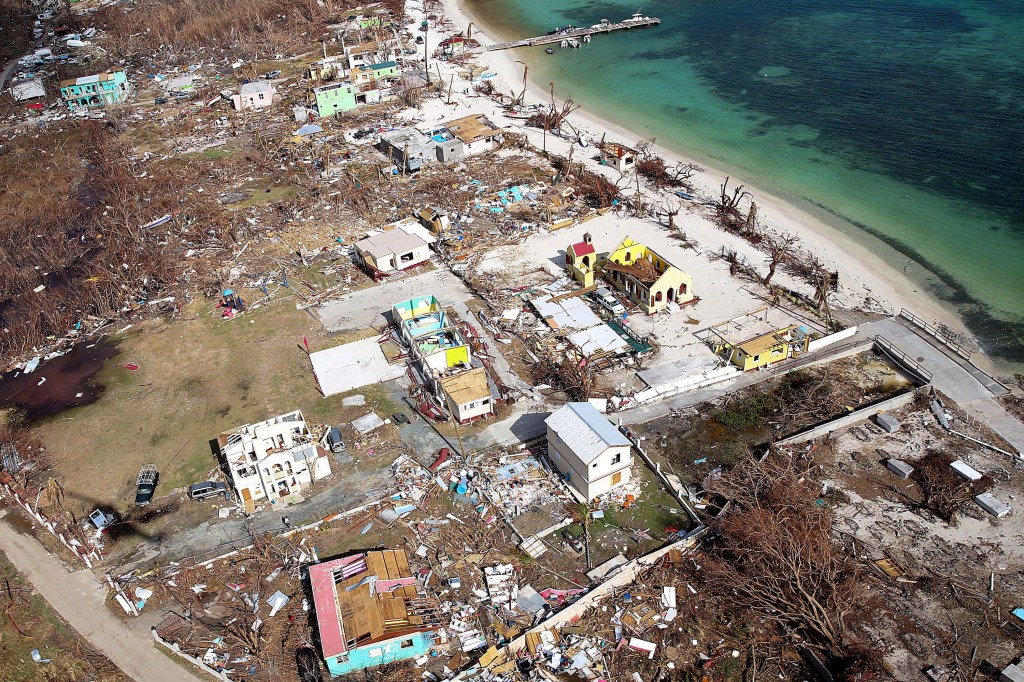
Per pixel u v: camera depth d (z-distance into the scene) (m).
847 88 126.25
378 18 170.50
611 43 157.25
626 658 44.59
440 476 57.41
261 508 56.38
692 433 60.47
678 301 75.06
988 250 83.19
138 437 64.06
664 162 106.50
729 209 91.75
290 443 57.47
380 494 56.34
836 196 95.69
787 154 107.12
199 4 177.25
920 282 78.88
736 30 159.12
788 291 76.50
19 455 63.19
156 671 45.53
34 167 115.44
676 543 50.22
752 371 66.25
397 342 72.00
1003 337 70.19
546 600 47.94
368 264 81.44
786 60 140.50
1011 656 43.41
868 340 68.69
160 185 104.19
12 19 178.12
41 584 52.00
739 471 55.25
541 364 67.69
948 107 115.44
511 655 44.50
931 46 138.88
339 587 47.44
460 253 85.19
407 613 45.72
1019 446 57.44
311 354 71.44
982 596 46.91
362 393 66.19
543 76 141.38
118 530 55.38
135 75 149.25
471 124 112.25
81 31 174.38
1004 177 96.31
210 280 84.50
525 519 53.56
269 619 47.94
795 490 52.19
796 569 46.16
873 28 151.62
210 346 74.12
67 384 71.06
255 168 109.19
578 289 77.75
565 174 100.94
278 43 158.38
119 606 49.97
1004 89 118.88
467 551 51.47
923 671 42.88
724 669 43.78
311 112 124.44
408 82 133.00
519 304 76.06
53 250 91.44
